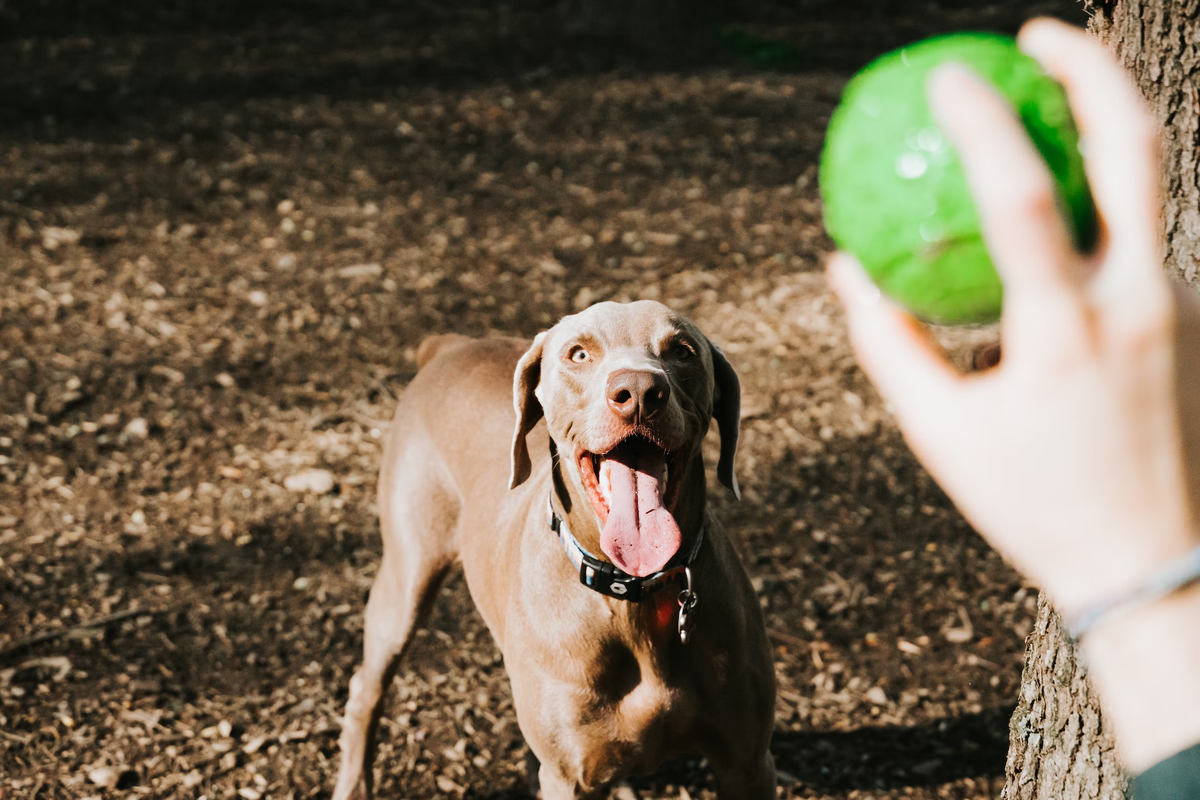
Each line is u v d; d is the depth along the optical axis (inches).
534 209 339.3
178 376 254.1
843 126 33.4
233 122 410.6
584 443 101.9
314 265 304.8
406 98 437.4
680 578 104.1
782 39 497.0
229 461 226.5
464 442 141.6
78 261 304.5
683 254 308.8
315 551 201.5
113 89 442.9
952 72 25.4
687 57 481.1
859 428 233.8
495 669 173.8
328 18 547.2
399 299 287.7
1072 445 25.5
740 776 115.7
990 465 26.6
